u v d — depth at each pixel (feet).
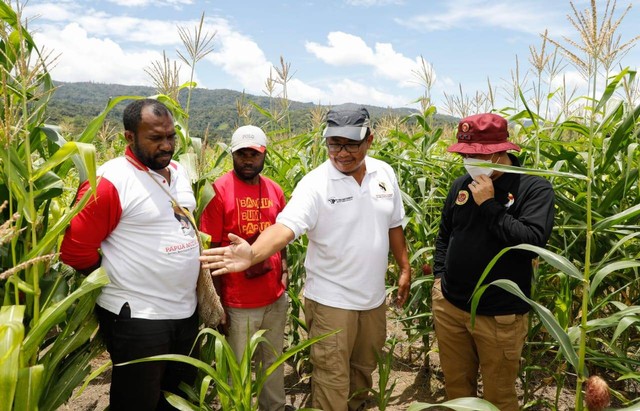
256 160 8.77
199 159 9.07
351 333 8.66
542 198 7.38
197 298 7.98
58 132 7.04
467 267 7.99
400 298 10.12
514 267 7.69
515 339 7.86
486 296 7.80
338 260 8.46
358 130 7.88
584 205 9.95
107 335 7.32
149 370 7.23
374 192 8.71
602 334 11.59
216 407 10.41
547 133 12.53
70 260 6.63
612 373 11.48
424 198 11.91
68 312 7.43
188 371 8.23
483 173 7.63
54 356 6.78
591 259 10.09
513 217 7.59
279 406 9.76
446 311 8.64
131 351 7.06
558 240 10.46
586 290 5.74
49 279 6.88
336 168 8.52
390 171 9.36
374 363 9.61
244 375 6.79
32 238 6.20
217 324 8.38
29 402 5.52
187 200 7.77
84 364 7.30
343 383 8.63
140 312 7.03
